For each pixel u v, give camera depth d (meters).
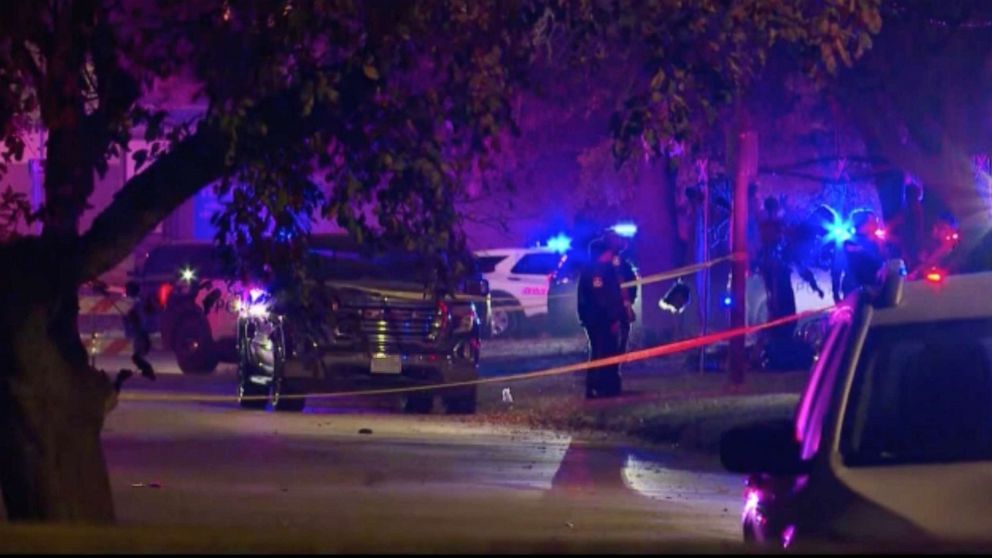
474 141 36.44
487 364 103.88
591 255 79.69
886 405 23.80
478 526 41.88
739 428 23.62
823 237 86.50
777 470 23.17
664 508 47.12
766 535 23.45
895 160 60.94
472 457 59.59
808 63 38.16
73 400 34.97
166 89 41.50
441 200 36.28
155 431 66.81
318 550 15.11
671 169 37.12
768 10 36.06
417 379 76.44
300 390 76.12
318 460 57.59
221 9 34.28
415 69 36.72
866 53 57.59
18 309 34.31
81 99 35.09
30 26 33.38
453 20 35.91
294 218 36.69
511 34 36.81
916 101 59.19
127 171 89.75
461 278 40.97
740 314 77.44
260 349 77.50
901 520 20.19
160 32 35.44
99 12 35.28
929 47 58.59
